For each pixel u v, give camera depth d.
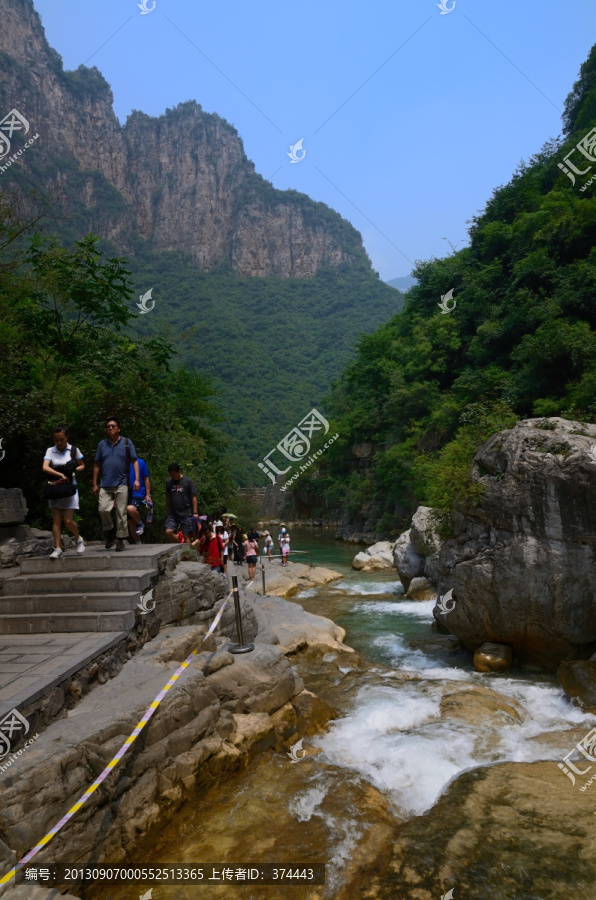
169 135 195.75
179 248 182.62
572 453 8.82
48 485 7.24
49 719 4.78
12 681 4.82
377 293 173.38
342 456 49.06
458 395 31.12
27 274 13.33
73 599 6.50
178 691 5.63
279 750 6.62
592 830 5.11
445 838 5.10
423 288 41.62
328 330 157.00
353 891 4.49
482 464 10.20
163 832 4.93
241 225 186.50
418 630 13.26
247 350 139.62
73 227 144.75
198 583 8.47
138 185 188.50
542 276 27.30
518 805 5.54
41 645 5.80
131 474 8.27
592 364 21.81
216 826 5.18
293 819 5.32
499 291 31.86
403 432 36.94
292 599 17.66
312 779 6.04
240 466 90.19
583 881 4.54
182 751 5.43
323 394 132.00
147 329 108.31
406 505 35.78
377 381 46.22
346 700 8.34
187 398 24.61
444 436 32.34
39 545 7.84
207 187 188.50
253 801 5.56
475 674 9.53
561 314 25.17
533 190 33.97
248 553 18.88
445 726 7.35
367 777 6.13
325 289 180.12
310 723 7.29
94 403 13.06
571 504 8.78
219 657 6.91
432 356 36.22
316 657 10.70
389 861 4.82
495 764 6.38
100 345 16.36
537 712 7.93
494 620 9.62
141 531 8.78
